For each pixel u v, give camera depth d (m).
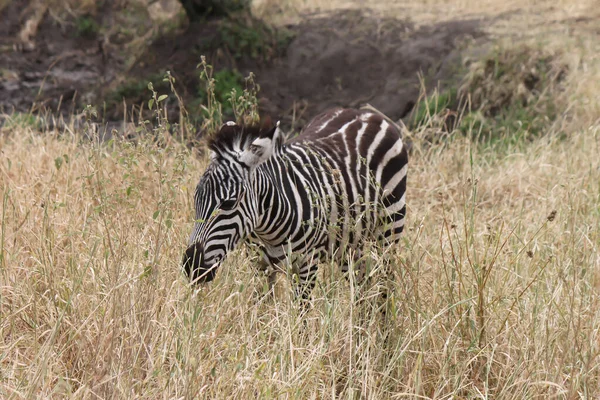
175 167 9.36
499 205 14.50
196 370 7.72
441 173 15.02
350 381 8.09
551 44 21.58
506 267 10.14
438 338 9.05
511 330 9.11
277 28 27.06
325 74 25.17
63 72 27.78
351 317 8.42
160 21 28.75
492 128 19.66
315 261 9.34
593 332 9.00
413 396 8.25
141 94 24.17
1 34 29.72
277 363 8.14
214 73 24.64
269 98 24.48
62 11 30.55
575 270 10.08
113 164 11.98
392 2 28.86
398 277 9.59
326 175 9.38
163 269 9.09
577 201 12.68
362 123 10.32
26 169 13.15
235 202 8.05
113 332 7.96
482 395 8.14
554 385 8.08
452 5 27.81
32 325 8.89
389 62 24.69
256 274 9.52
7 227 10.70
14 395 7.55
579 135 17.14
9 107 24.23
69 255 9.76
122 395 7.50
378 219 9.99
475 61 22.06
